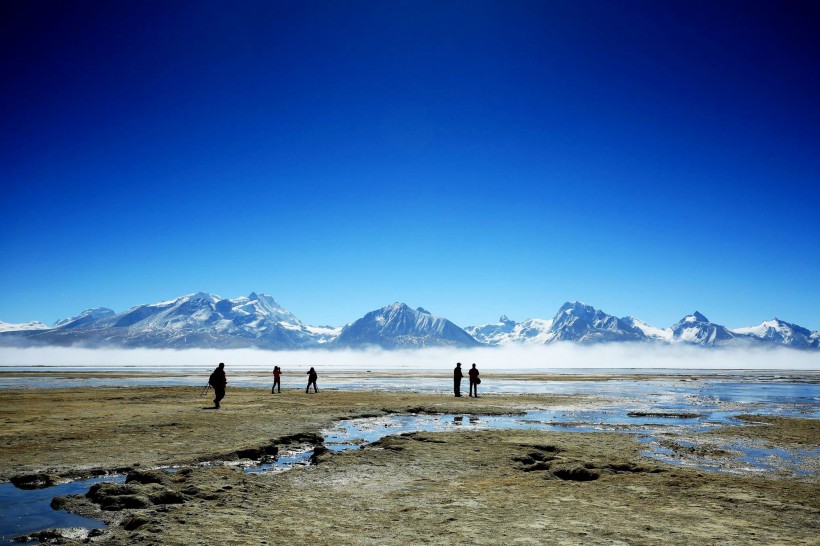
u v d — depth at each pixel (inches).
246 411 1266.0
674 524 412.8
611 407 1569.9
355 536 389.1
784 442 902.4
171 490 512.4
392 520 430.3
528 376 4933.6
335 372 5944.9
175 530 403.2
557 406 1571.1
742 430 1061.8
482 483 570.9
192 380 3646.7
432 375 4960.6
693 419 1286.9
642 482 568.7
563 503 482.6
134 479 560.1
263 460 729.0
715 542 369.1
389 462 681.0
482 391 2325.3
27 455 703.7
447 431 957.8
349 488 546.9
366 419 1232.8
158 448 760.3
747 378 5073.8
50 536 404.8
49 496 527.2
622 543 367.2
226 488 534.9
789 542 369.4
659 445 855.7
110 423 999.6
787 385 3508.9
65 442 799.1
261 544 372.5
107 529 418.9
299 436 902.4
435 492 529.7
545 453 733.9
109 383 3095.5
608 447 800.9
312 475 608.1
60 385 2755.9
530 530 398.6
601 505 474.9
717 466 692.7
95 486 521.0
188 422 1031.6
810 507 466.6
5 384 2883.9
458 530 400.5
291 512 454.9
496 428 1082.1
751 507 466.6
